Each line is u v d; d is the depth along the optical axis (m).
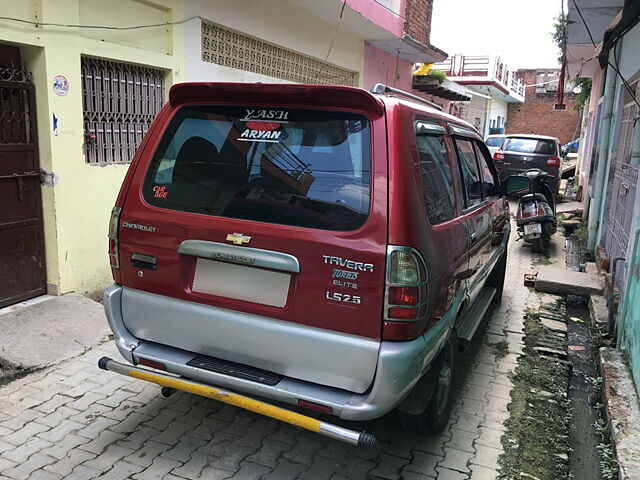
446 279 2.79
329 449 3.11
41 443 3.02
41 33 4.32
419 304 2.44
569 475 3.04
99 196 5.07
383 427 3.38
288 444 3.13
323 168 2.56
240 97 2.77
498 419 3.57
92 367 3.91
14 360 3.80
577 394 4.08
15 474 2.75
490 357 4.59
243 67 7.42
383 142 2.48
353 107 2.56
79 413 3.34
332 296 2.43
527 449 3.25
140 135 5.61
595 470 3.14
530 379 4.18
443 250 2.75
